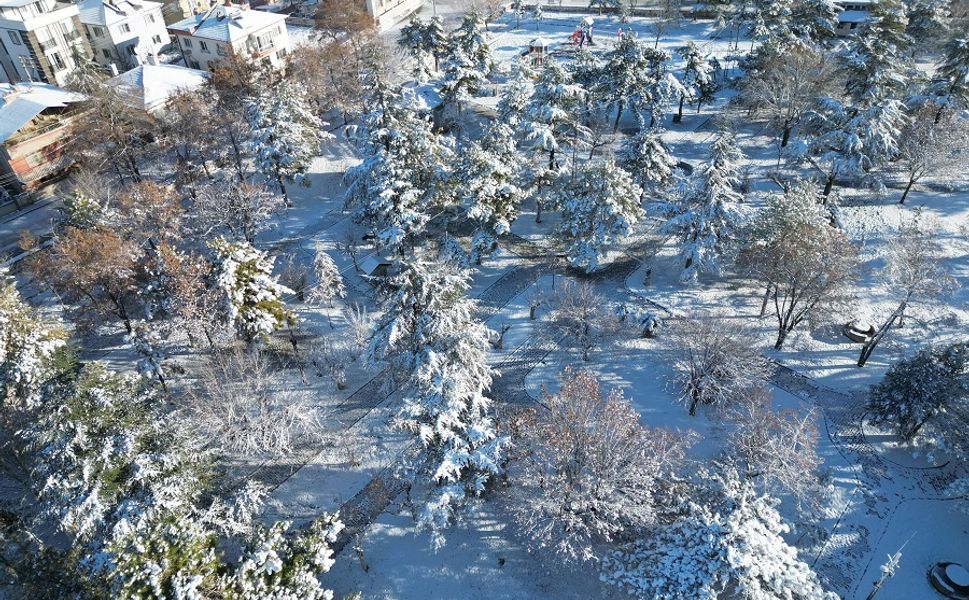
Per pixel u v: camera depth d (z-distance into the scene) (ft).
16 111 205.05
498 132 169.37
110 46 279.90
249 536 94.17
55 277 136.77
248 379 127.13
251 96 208.13
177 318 131.13
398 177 158.92
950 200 187.73
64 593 86.07
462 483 106.22
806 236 133.59
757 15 260.42
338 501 117.60
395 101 184.65
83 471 92.32
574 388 106.52
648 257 174.70
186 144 206.28
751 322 152.05
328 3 304.50
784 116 211.20
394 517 114.52
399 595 103.55
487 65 261.44
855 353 143.84
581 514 105.19
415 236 176.55
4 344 114.93
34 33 254.88
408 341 108.68
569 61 293.64
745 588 86.94
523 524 107.65
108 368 143.95
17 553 90.43
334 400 136.56
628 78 212.23
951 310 152.97
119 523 90.27
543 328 152.56
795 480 107.14
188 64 291.38
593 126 225.97
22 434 99.30
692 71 233.96
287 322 144.56
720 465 110.01
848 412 130.72
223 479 116.57
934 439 120.47
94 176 191.42
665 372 140.56
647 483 102.27
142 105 215.72
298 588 84.69
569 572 105.09
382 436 128.98
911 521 111.65
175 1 337.31
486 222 167.43
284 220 195.83
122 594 74.64
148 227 161.38
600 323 148.97
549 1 383.04
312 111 239.50
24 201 208.23
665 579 92.38
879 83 176.96
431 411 100.32
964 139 177.47
